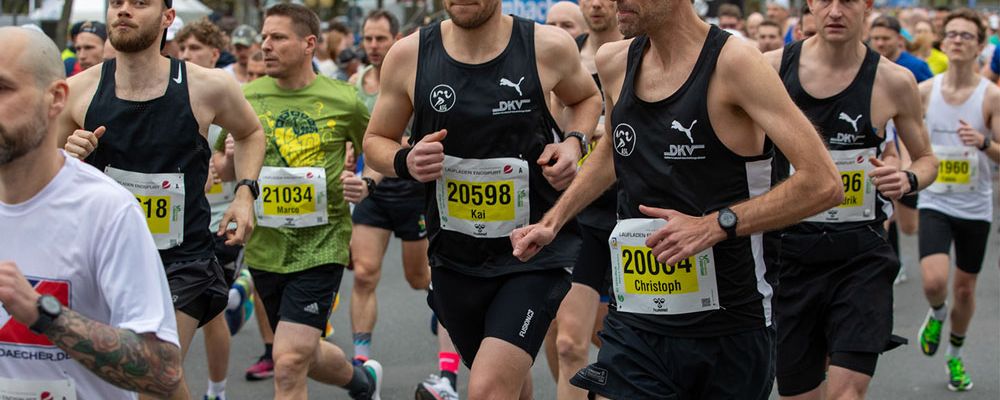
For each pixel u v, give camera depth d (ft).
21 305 14.06
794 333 27.71
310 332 31.07
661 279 20.84
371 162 25.43
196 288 25.90
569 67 25.09
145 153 25.70
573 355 30.04
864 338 26.35
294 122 33.32
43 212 15.16
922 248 38.93
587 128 25.76
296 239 32.53
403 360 41.32
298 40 33.17
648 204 20.62
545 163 24.26
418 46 24.95
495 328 24.50
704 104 19.60
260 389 37.73
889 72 27.58
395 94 25.27
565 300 30.45
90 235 15.12
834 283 27.20
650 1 19.34
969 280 38.27
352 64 60.70
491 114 24.39
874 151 27.58
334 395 36.94
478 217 24.93
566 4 39.81
